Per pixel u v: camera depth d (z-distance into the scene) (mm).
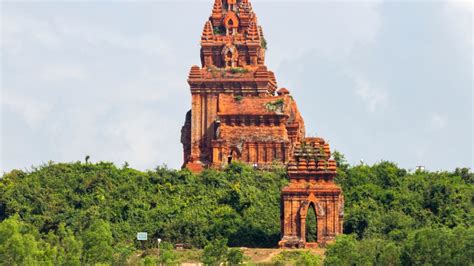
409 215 177625
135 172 187750
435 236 144375
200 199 180500
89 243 153625
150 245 169250
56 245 154000
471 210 178500
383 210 178625
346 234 170125
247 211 177125
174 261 156375
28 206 176875
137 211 176375
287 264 156125
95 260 152500
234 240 170375
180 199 180500
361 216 172250
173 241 170750
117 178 185500
